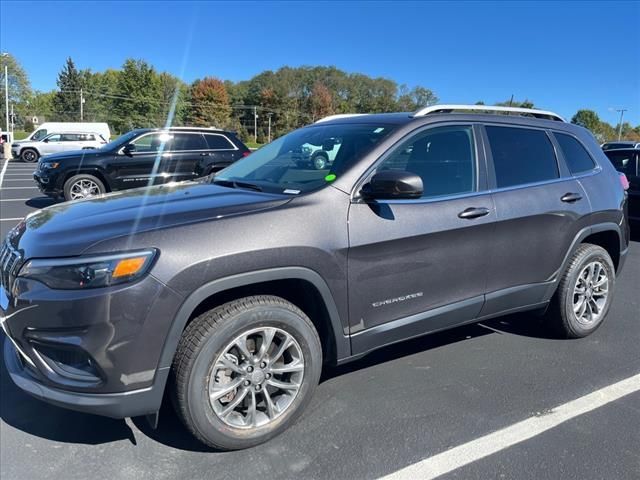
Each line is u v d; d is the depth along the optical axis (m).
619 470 2.62
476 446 2.80
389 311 3.11
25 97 77.25
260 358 2.71
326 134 3.65
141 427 2.93
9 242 2.80
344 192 2.94
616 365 3.83
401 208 3.10
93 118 92.00
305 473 2.57
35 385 2.50
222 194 3.09
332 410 3.15
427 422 3.03
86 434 2.86
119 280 2.33
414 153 3.29
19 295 2.44
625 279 6.29
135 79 91.25
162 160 10.88
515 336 4.36
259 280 2.61
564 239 3.93
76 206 3.07
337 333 2.94
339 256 2.84
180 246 2.44
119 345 2.34
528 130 3.94
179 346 2.51
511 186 3.66
